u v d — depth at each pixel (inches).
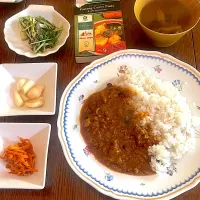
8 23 16.7
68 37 16.4
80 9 16.8
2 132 13.8
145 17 15.5
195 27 16.2
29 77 15.4
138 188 12.0
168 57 14.8
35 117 14.4
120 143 13.1
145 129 13.2
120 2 17.1
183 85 14.3
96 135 13.3
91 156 12.9
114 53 15.0
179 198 12.1
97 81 14.6
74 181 12.7
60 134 13.1
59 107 13.9
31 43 15.9
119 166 12.6
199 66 15.2
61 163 13.1
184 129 13.0
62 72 15.4
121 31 15.8
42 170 12.7
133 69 14.5
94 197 12.3
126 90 14.2
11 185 12.3
